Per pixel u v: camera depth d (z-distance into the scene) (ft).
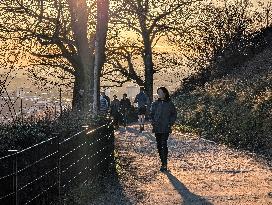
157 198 34.24
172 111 47.01
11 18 92.22
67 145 30.35
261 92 75.61
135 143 70.33
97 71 70.64
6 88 39.68
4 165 21.16
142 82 151.94
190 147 65.10
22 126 29.14
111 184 38.63
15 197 21.53
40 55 98.94
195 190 36.88
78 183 32.83
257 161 50.31
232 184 38.88
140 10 113.50
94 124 39.52
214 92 103.24
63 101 47.32
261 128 61.05
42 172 25.57
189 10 119.55
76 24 90.94
